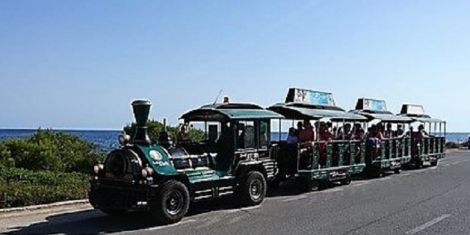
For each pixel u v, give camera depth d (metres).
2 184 13.01
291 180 17.06
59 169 17.53
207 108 13.94
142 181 11.09
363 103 22.94
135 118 11.96
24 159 17.25
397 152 23.48
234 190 13.33
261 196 13.97
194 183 12.07
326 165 17.45
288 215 12.28
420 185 18.70
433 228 10.80
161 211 11.03
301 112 16.67
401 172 24.20
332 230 10.56
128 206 11.18
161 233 10.24
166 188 11.16
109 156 11.79
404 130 25.55
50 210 12.52
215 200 14.34
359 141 19.69
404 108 27.39
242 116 13.63
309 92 18.50
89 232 10.31
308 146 16.75
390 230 10.59
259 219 11.77
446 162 31.20
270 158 14.71
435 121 28.66
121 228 10.71
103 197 11.70
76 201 13.21
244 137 13.78
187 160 12.43
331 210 13.04
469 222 11.47
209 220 11.64
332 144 17.83
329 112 18.31
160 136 12.67
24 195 12.41
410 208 13.38
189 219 11.76
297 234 10.18
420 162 26.28
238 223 11.29
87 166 17.86
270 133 14.72
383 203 14.25
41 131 19.69
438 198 15.28
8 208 11.93
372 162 21.22
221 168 13.17
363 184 19.02
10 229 10.45
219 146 13.49
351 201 14.62
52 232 10.26
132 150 11.55
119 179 11.45
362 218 11.91
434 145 28.23
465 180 20.45
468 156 38.16
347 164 18.77
